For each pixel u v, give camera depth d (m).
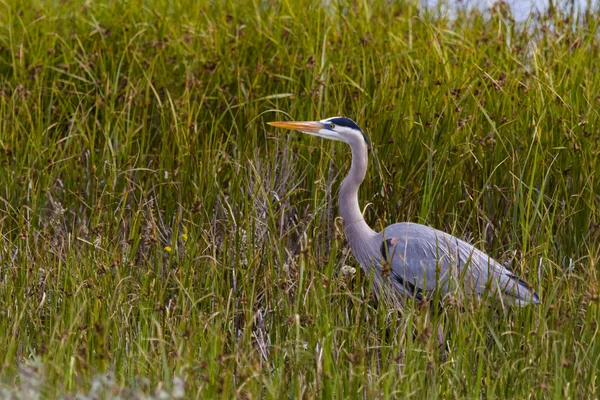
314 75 12.29
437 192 10.99
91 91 12.71
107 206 11.05
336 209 11.41
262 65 12.58
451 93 11.69
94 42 13.66
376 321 9.31
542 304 8.89
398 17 14.57
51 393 6.99
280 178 11.46
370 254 10.07
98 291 9.01
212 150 11.49
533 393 7.82
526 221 10.00
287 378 8.24
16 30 14.10
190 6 15.05
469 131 11.26
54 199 11.58
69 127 12.11
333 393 7.60
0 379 7.27
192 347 8.13
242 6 14.88
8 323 8.95
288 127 10.02
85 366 7.31
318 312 8.55
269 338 9.17
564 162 11.16
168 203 11.33
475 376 8.40
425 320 8.25
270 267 9.72
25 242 10.11
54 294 9.24
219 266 10.16
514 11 15.20
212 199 11.12
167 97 12.59
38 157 11.50
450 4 15.12
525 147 11.13
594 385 7.92
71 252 9.71
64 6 14.91
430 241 9.73
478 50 13.09
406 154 11.35
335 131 9.99
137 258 10.91
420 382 7.81
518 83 12.05
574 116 11.43
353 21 14.05
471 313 8.66
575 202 10.77
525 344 8.38
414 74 12.41
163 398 6.87
